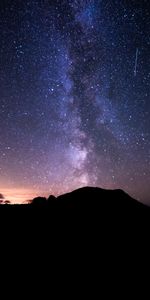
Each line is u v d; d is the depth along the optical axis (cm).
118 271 565
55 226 779
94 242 694
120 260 613
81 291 485
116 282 523
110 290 494
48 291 478
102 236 731
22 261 580
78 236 723
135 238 732
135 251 661
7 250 621
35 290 479
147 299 470
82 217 851
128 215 879
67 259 604
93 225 797
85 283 513
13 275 523
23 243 662
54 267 566
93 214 871
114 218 851
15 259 586
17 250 625
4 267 550
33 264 572
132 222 834
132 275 553
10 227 747
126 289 500
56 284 504
